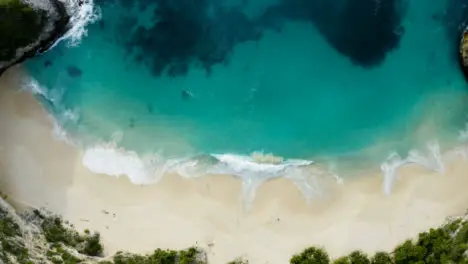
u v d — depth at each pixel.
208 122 51.81
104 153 50.56
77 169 50.00
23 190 49.31
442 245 47.09
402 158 51.12
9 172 49.59
